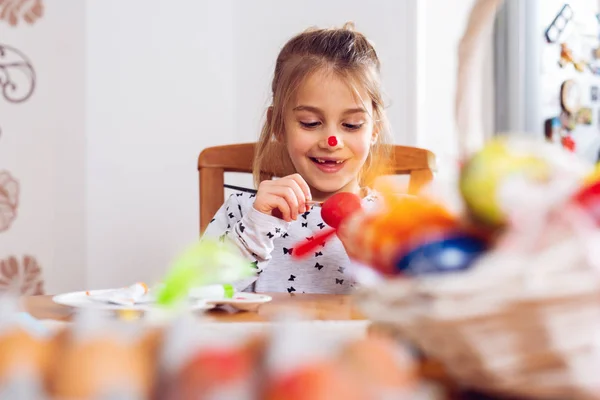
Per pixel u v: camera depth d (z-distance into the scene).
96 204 2.37
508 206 0.35
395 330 0.40
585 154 2.17
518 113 2.08
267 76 2.38
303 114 1.34
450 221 0.39
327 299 0.87
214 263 0.53
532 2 2.08
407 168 1.42
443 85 2.10
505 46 2.10
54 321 0.63
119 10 2.37
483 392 0.36
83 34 2.35
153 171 2.40
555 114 2.12
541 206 0.34
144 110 2.39
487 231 0.37
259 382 0.28
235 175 2.41
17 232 2.37
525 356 0.33
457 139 0.41
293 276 1.38
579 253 0.32
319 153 1.34
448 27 2.10
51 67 2.40
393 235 0.39
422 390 0.30
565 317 0.32
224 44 2.46
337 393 0.27
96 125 2.36
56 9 2.39
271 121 1.47
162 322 0.38
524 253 0.33
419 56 2.04
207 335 0.32
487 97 2.14
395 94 2.11
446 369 0.37
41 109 2.40
